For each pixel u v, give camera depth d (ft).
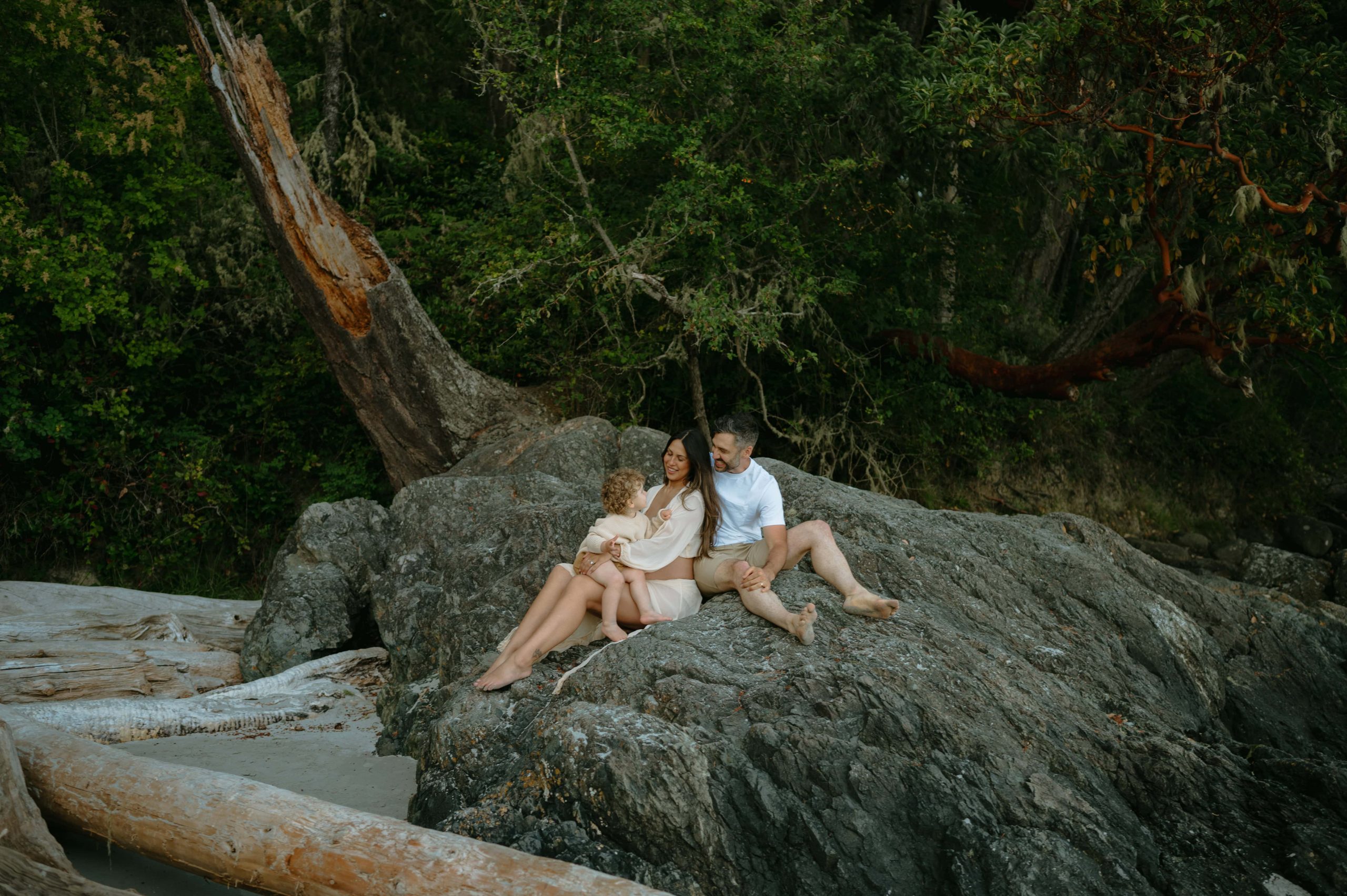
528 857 11.10
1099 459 49.78
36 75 35.63
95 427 38.63
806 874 12.44
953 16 27.89
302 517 25.32
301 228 30.63
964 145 28.84
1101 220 36.32
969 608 17.43
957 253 39.17
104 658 21.88
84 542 37.06
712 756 13.05
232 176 45.19
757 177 34.60
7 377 36.29
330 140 45.03
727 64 33.81
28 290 34.86
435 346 32.99
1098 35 26.86
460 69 53.52
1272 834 13.61
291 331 43.16
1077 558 19.58
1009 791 13.07
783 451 41.73
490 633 18.49
